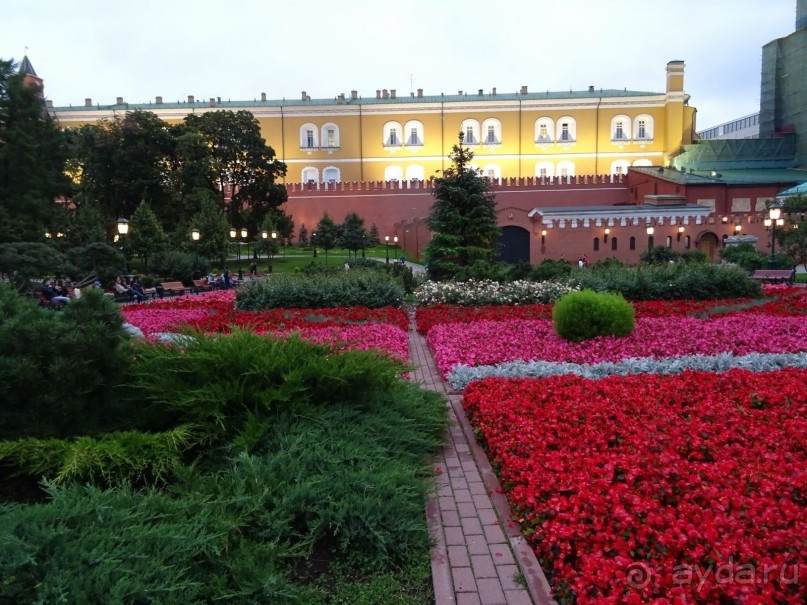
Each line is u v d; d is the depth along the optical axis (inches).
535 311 531.5
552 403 228.5
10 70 1270.9
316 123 2460.6
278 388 198.1
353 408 208.5
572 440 188.4
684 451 178.5
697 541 123.6
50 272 860.6
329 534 149.2
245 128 1947.6
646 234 1457.9
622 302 387.2
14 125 1242.6
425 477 187.9
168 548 113.3
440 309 563.8
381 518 147.4
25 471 155.4
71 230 1279.5
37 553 98.8
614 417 212.5
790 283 858.1
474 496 177.5
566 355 347.6
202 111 2427.4
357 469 170.9
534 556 140.0
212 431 181.5
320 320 496.7
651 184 2003.0
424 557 142.4
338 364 214.1
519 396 240.7
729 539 123.0
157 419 192.1
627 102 2418.8
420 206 2172.7
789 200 1461.6
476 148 2458.2
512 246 1595.7
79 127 2180.1
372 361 225.0
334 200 2180.1
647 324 431.8
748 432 191.2
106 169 1764.3
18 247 823.1
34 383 169.5
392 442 194.9
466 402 254.1
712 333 392.5
